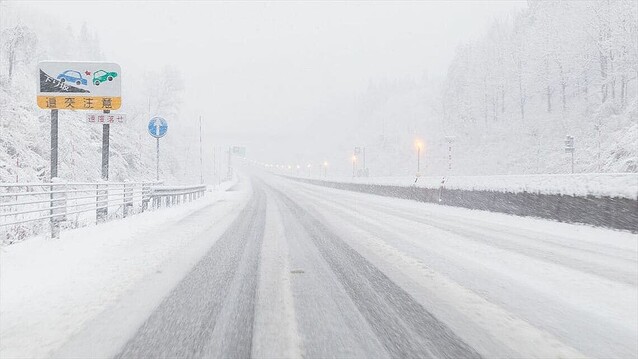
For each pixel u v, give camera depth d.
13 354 2.90
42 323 3.53
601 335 3.24
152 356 2.83
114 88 12.30
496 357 2.82
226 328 3.36
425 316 3.66
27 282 4.93
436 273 5.31
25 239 8.35
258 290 4.51
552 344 3.06
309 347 2.97
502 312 3.78
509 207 12.42
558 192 10.43
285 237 8.45
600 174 9.31
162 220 11.77
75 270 5.54
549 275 5.20
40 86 11.73
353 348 2.95
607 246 7.28
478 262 5.98
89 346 3.02
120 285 4.75
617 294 4.37
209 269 5.55
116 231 9.39
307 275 5.21
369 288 4.59
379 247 7.24
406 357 2.80
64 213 8.58
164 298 4.22
